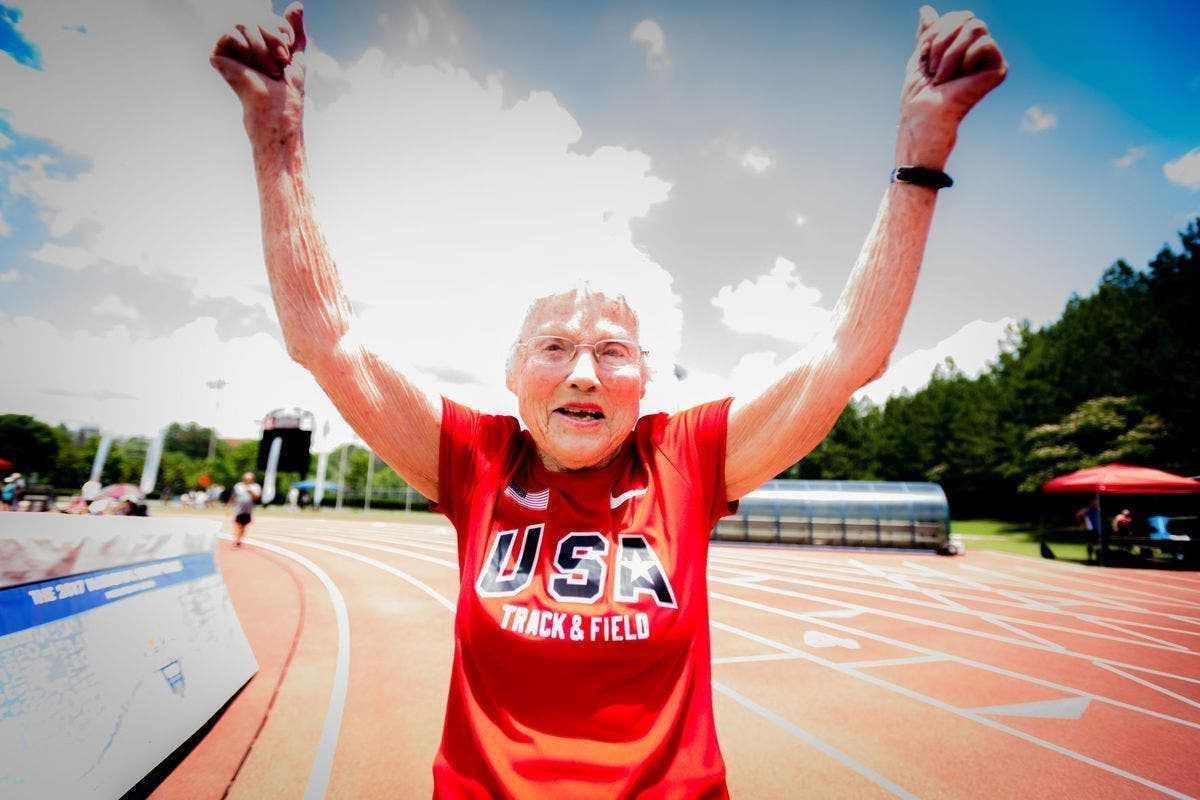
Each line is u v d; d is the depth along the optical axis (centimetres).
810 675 532
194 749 342
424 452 128
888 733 408
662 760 101
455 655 118
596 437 117
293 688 446
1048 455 2233
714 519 126
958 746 390
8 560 257
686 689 107
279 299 114
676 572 111
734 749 380
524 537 116
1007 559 1518
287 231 111
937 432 3478
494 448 130
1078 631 729
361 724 388
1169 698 494
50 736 243
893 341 102
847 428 3675
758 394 120
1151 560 1461
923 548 1630
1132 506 2052
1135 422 2072
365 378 119
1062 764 369
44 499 1333
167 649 361
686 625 108
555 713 102
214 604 450
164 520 413
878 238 103
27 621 259
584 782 96
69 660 273
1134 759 379
